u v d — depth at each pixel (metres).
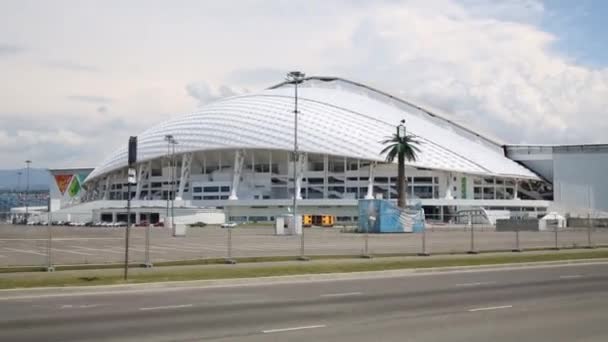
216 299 18.72
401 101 148.00
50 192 182.50
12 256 33.66
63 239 54.41
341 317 15.17
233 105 145.25
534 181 141.12
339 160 128.25
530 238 57.28
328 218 106.88
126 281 22.02
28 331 13.23
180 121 148.62
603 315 15.51
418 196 127.31
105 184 161.38
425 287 22.08
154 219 118.81
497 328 13.59
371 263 30.00
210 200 129.50
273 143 128.50
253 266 28.03
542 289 21.39
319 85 155.88
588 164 138.62
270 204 124.38
